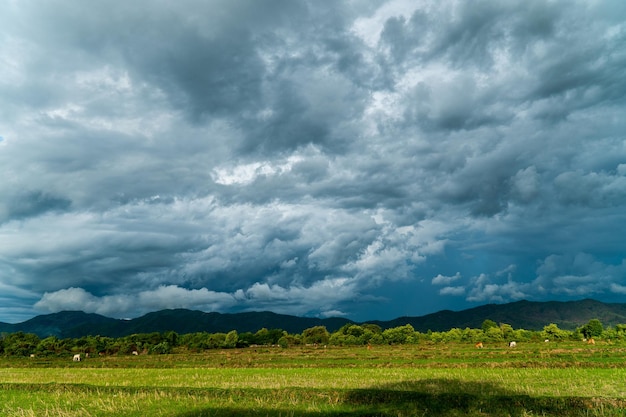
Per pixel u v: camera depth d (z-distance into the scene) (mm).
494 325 176625
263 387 40156
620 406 29297
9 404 36281
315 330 178250
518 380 42188
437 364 63562
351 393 35281
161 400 36094
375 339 145125
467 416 28703
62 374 64750
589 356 68750
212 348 163125
